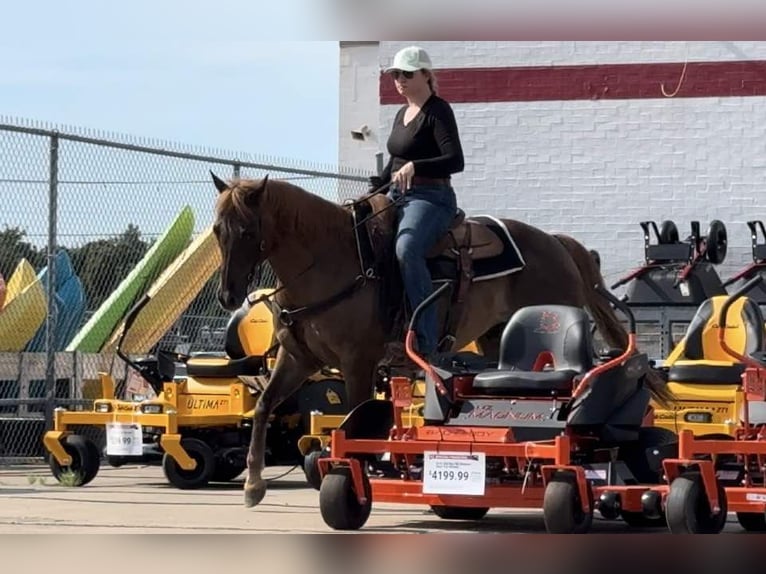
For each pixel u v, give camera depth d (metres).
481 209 19.84
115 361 13.66
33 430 13.26
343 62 20.58
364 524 8.53
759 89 18.97
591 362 8.02
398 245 9.15
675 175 19.25
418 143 9.49
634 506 7.52
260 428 9.12
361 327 8.98
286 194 8.81
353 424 8.14
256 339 11.33
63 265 13.39
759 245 16.05
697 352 10.41
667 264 15.66
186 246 14.10
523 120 19.73
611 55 19.48
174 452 10.84
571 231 19.58
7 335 13.16
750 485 8.09
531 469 7.61
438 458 7.68
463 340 9.88
